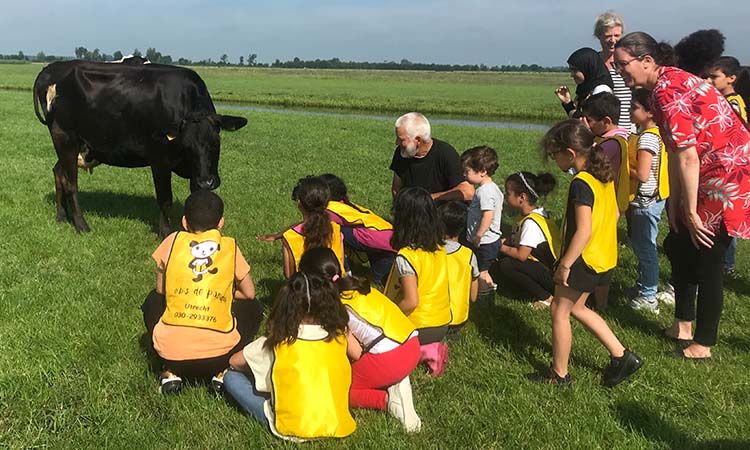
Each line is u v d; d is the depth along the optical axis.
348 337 3.53
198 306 3.67
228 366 3.80
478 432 3.50
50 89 7.11
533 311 5.41
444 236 4.51
